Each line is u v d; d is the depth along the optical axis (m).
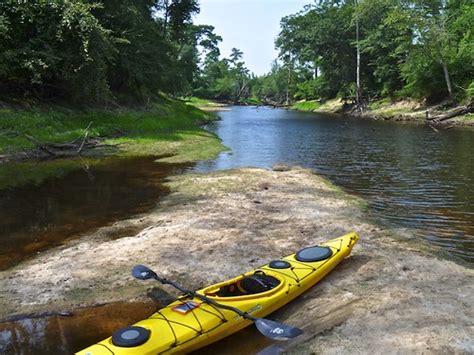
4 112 22.41
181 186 15.09
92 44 24.70
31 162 19.55
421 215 12.02
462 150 23.23
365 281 7.98
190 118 41.50
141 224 11.23
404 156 21.73
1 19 21.08
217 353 6.09
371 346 6.08
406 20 42.19
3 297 7.53
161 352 5.58
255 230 10.59
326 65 66.88
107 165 19.05
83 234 10.66
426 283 7.87
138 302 7.42
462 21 42.38
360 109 55.97
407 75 45.69
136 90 36.28
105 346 5.53
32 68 22.47
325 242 8.97
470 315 6.78
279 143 27.00
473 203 13.22
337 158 21.44
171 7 48.34
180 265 8.68
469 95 39.53
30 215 12.14
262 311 6.67
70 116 25.81
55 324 6.80
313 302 7.34
